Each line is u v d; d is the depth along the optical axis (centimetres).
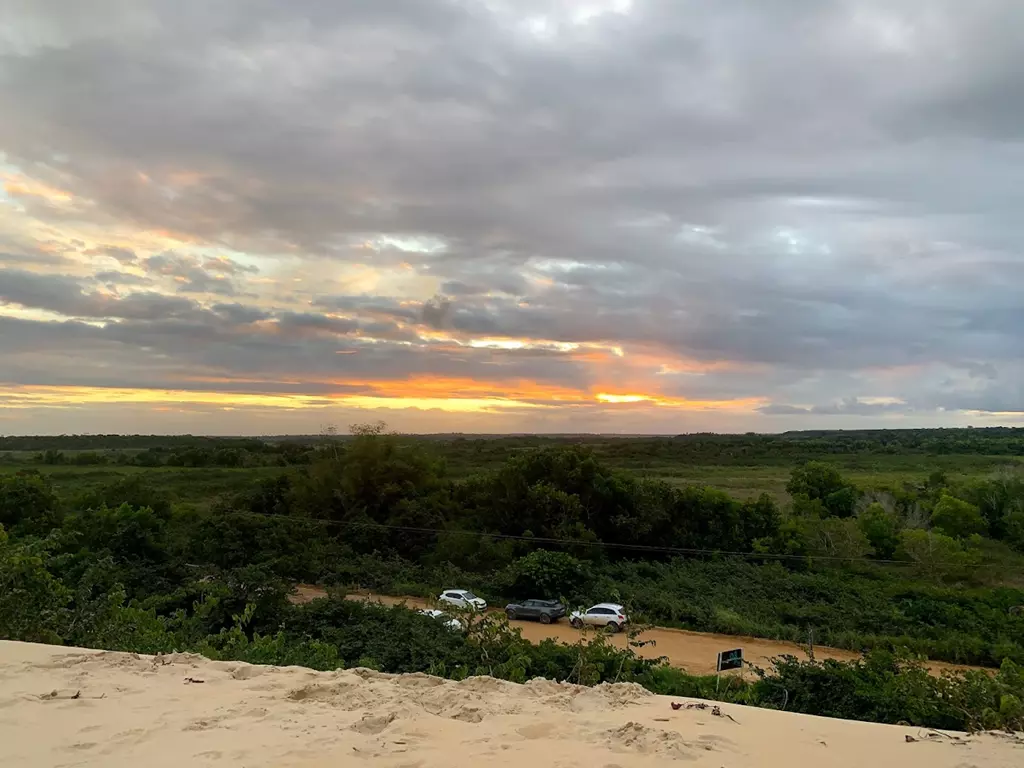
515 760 453
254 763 436
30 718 521
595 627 2502
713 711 604
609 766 445
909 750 525
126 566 2680
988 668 2164
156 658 741
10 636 1103
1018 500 4066
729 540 3647
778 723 583
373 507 4047
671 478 6244
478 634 1578
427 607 2341
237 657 1111
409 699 598
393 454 4200
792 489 4472
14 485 3144
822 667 1606
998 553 3584
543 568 3031
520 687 667
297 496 4153
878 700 1290
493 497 3875
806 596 2870
